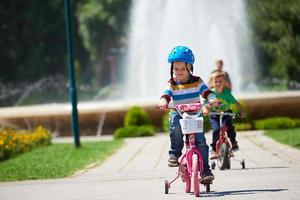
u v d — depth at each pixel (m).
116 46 159.25
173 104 21.41
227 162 29.33
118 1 149.00
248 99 56.25
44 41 144.00
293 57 104.62
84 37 150.38
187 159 21.16
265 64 109.38
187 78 21.47
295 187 22.33
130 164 33.06
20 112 58.84
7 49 141.12
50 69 145.12
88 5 150.25
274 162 31.19
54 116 58.22
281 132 46.84
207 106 21.03
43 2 142.50
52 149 43.44
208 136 47.09
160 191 22.95
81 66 153.25
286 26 103.44
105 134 58.09
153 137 50.22
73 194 23.36
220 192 22.03
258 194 21.12
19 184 27.19
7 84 139.88
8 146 41.12
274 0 103.75
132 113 54.41
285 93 59.84
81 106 58.19
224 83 29.47
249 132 48.34
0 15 141.12
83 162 34.22
